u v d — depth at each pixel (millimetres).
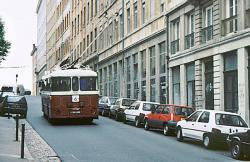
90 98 27500
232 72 25188
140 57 41625
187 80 31547
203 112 19156
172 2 33656
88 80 27578
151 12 38812
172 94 34156
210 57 27922
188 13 31484
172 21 34312
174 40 33719
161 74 36188
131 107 29344
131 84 44156
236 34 24141
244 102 23391
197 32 29391
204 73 28906
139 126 27688
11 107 32719
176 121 22516
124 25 46875
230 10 25859
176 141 20500
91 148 17266
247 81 23484
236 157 15258
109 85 54094
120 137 21344
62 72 27297
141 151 16609
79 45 69688
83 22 67125
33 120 31297
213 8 27234
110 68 53688
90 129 25047
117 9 49844
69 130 24344
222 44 25844
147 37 38969
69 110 27188
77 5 71625
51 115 27078
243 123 18359
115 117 32844
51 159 14492
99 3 58094
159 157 15148
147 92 39125
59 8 90125
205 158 15273
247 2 23672
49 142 19031
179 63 32438
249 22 23344
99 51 58031
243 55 23562
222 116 18281
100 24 57250
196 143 20016
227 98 25781
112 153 15961
